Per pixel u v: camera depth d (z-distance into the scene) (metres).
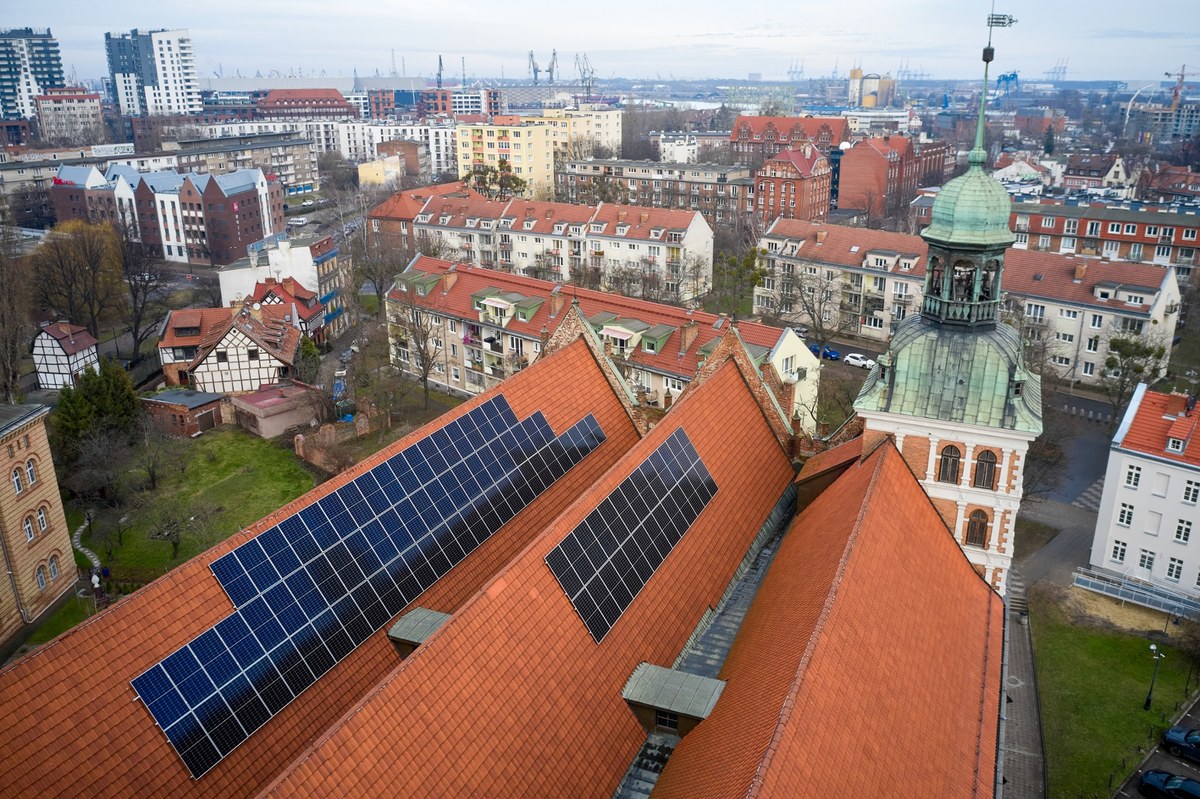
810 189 189.50
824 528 41.09
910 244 131.75
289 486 89.31
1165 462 68.56
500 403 48.56
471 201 172.88
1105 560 73.25
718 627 40.69
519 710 29.78
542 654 31.77
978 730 34.53
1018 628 66.88
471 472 44.56
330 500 38.09
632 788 31.62
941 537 44.03
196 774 29.56
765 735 25.86
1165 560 70.00
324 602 35.59
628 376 89.69
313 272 137.38
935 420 44.72
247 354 108.81
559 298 100.94
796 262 138.88
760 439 52.94
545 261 160.62
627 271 147.12
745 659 34.94
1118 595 70.31
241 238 187.75
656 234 149.88
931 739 31.61
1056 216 151.88
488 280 111.69
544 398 51.66
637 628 36.59
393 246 166.88
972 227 42.41
